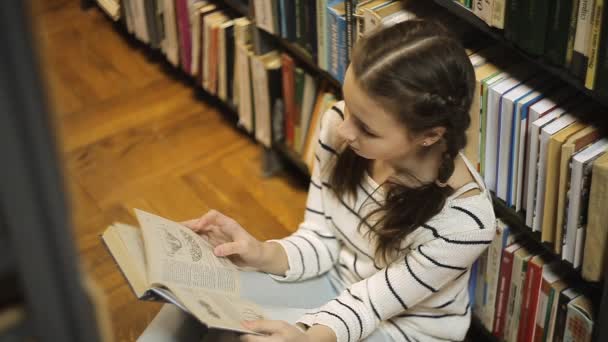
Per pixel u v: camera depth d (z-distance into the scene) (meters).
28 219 0.33
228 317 1.05
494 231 1.18
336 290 1.36
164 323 1.18
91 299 0.39
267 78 1.85
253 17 1.79
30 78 0.31
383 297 1.20
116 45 2.54
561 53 1.15
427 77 1.02
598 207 1.18
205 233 1.27
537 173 1.28
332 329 1.18
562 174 1.22
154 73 2.44
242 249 1.23
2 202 0.32
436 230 1.16
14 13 0.30
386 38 1.05
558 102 1.26
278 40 1.80
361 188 1.24
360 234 1.27
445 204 1.16
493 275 1.50
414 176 1.18
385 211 1.20
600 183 1.16
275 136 1.98
